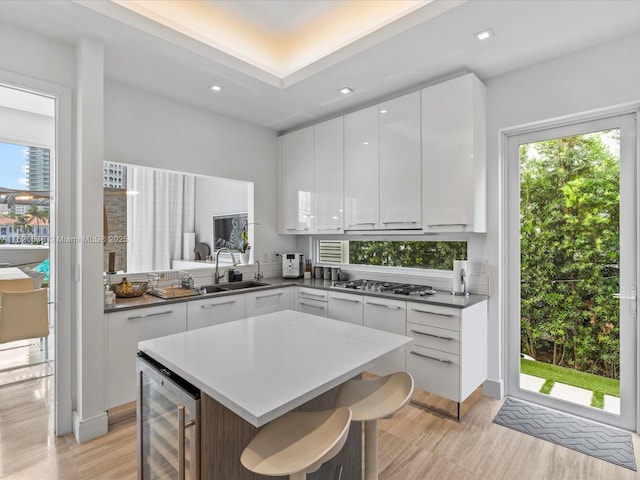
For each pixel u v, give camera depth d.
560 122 2.74
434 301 2.71
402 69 2.81
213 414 1.27
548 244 2.83
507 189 3.02
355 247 4.10
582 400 2.66
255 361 1.42
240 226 5.17
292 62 3.19
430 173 2.95
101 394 2.42
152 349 1.57
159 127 3.32
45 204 2.47
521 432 2.45
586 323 2.65
